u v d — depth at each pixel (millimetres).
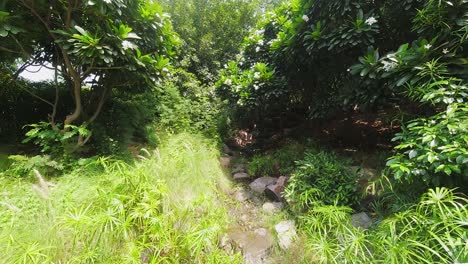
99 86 3275
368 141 3490
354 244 1379
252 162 3863
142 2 3055
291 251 1910
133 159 3000
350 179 2396
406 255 1182
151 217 1520
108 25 2457
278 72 4043
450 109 1450
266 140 5047
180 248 1527
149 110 4461
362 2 2779
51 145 2766
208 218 1753
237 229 2324
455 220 1188
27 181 2223
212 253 1581
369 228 1902
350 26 2658
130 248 1340
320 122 4340
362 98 2551
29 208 1744
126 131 3609
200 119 5090
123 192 1689
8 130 3467
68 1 2373
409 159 1614
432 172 1508
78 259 1270
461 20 1801
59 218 1473
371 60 2209
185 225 1719
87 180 2172
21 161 2459
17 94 3668
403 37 2713
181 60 6738
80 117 3299
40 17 2426
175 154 2803
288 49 3371
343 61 3010
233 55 7711
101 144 3027
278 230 2170
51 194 1834
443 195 1294
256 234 2213
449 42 1852
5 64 3238
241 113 4848
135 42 2926
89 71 2781
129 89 3494
